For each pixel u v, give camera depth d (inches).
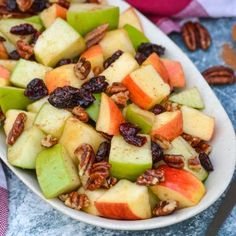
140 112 26.4
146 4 32.9
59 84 27.1
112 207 24.2
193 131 27.1
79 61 27.2
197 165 25.4
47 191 24.6
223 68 31.6
